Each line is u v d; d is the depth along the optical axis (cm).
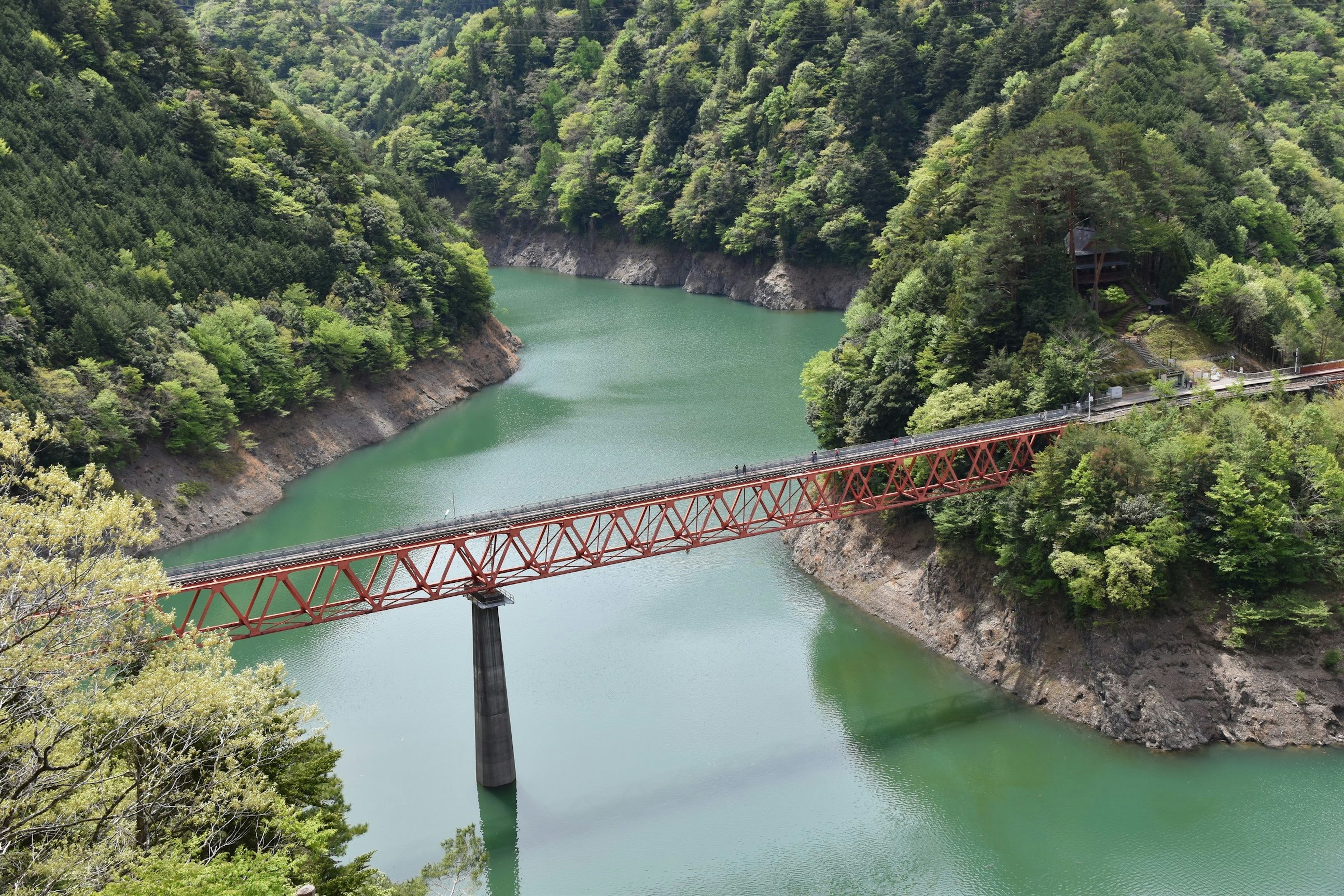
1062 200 12419
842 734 9338
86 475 4903
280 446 15562
